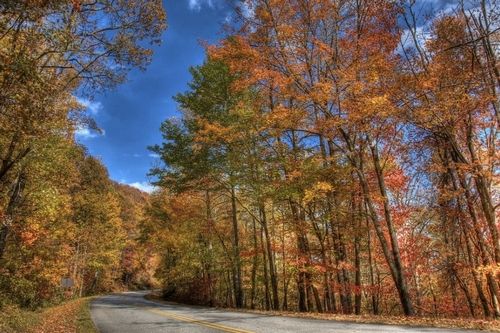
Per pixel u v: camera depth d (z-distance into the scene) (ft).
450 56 46.21
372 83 46.11
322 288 73.10
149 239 125.18
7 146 44.96
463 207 55.06
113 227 173.78
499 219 55.16
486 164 47.75
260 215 81.97
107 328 43.45
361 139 51.03
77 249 152.35
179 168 81.66
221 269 91.20
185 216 94.38
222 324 41.09
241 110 62.08
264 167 66.69
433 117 45.32
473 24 46.68
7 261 73.10
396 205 65.05
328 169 56.85
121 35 40.37
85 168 150.82
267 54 51.39
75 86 44.04
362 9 48.91
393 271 48.42
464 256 59.62
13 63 29.71
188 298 110.01
